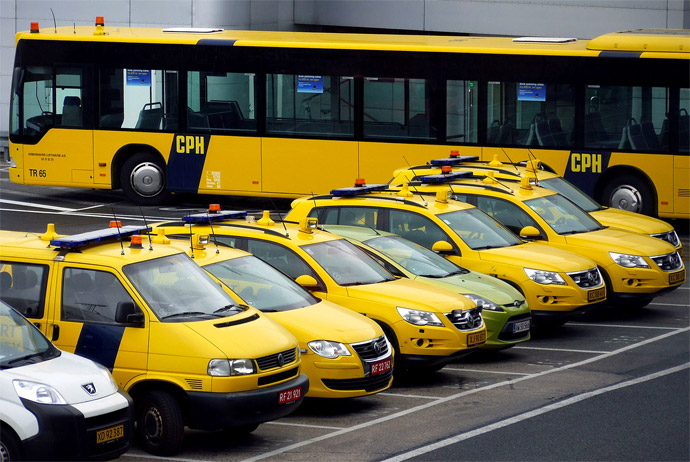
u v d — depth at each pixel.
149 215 49.69
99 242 21.48
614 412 23.08
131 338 19.94
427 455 19.88
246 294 23.30
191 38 50.94
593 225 35.81
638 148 46.38
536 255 31.22
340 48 49.19
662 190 46.22
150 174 52.19
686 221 52.34
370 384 22.64
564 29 69.38
